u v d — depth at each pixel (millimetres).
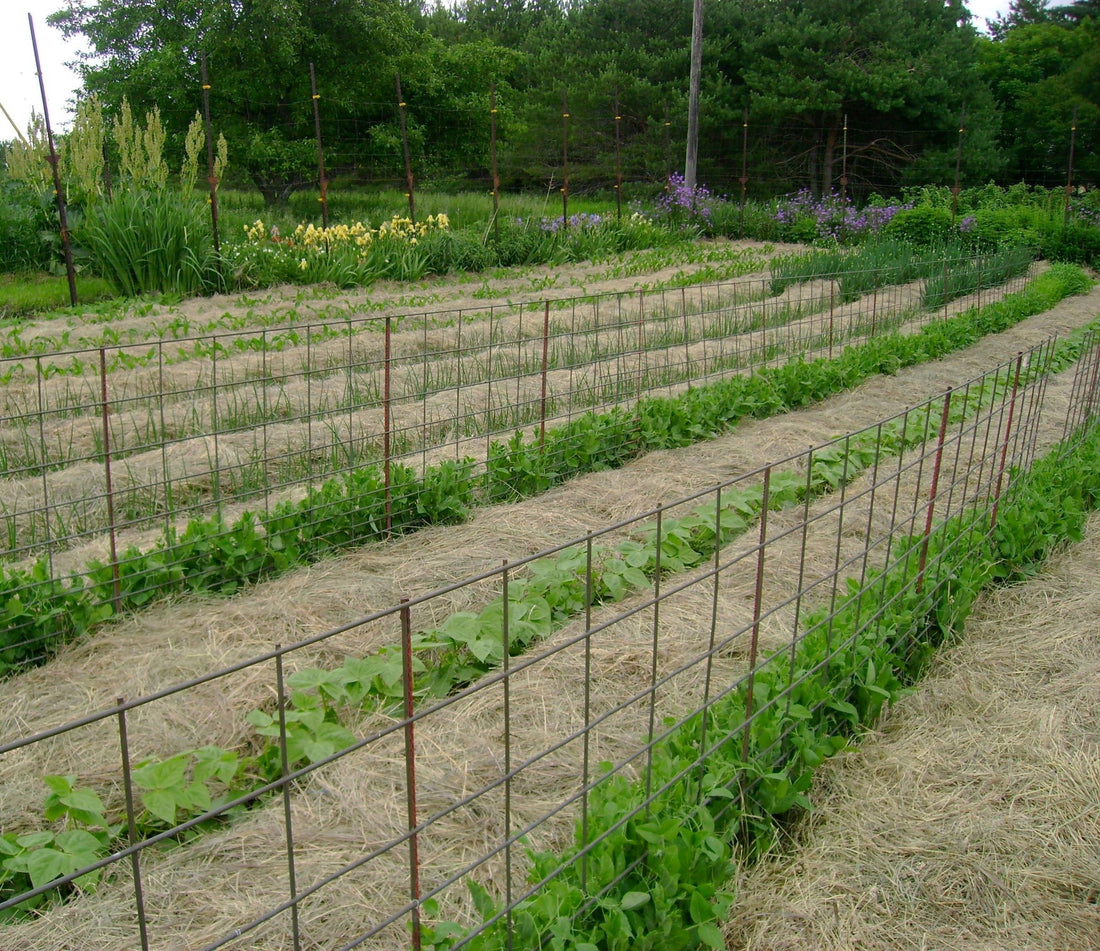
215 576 4742
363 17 21750
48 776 2840
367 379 8172
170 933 2566
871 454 6430
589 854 2586
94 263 13836
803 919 2682
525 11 45844
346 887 2695
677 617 4262
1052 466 5836
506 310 11727
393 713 3586
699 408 7164
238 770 3240
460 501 5625
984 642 4148
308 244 14242
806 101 28516
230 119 22016
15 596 4145
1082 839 2963
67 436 6574
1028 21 46344
